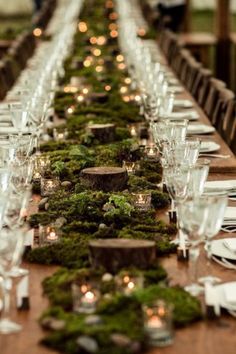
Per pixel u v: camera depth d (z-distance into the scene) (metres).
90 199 4.66
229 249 4.03
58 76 10.51
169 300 3.36
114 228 4.41
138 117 7.65
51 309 3.31
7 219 3.92
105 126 6.48
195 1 27.75
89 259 3.79
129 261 3.66
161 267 3.70
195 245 3.59
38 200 5.03
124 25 15.22
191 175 4.20
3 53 17.42
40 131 6.64
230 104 7.60
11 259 3.32
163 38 15.85
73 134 6.79
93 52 13.36
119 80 10.05
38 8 23.61
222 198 3.52
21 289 3.60
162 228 4.35
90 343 3.01
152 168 5.60
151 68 8.88
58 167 5.35
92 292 3.33
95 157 5.80
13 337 3.20
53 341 3.10
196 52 18.19
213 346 3.11
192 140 5.45
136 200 4.71
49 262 3.95
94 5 21.77
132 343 3.02
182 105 8.33
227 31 18.05
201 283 3.68
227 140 7.59
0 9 29.19
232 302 3.40
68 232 4.31
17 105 6.10
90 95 8.36
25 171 4.62
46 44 14.63
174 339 3.16
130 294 3.30
